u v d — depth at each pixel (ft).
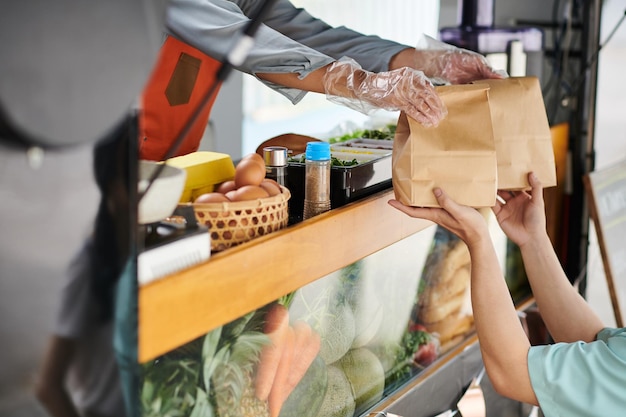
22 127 2.78
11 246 2.92
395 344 6.49
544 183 5.48
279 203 4.84
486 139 4.95
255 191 4.81
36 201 2.97
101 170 3.18
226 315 4.27
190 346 4.33
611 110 10.77
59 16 2.81
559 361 4.91
